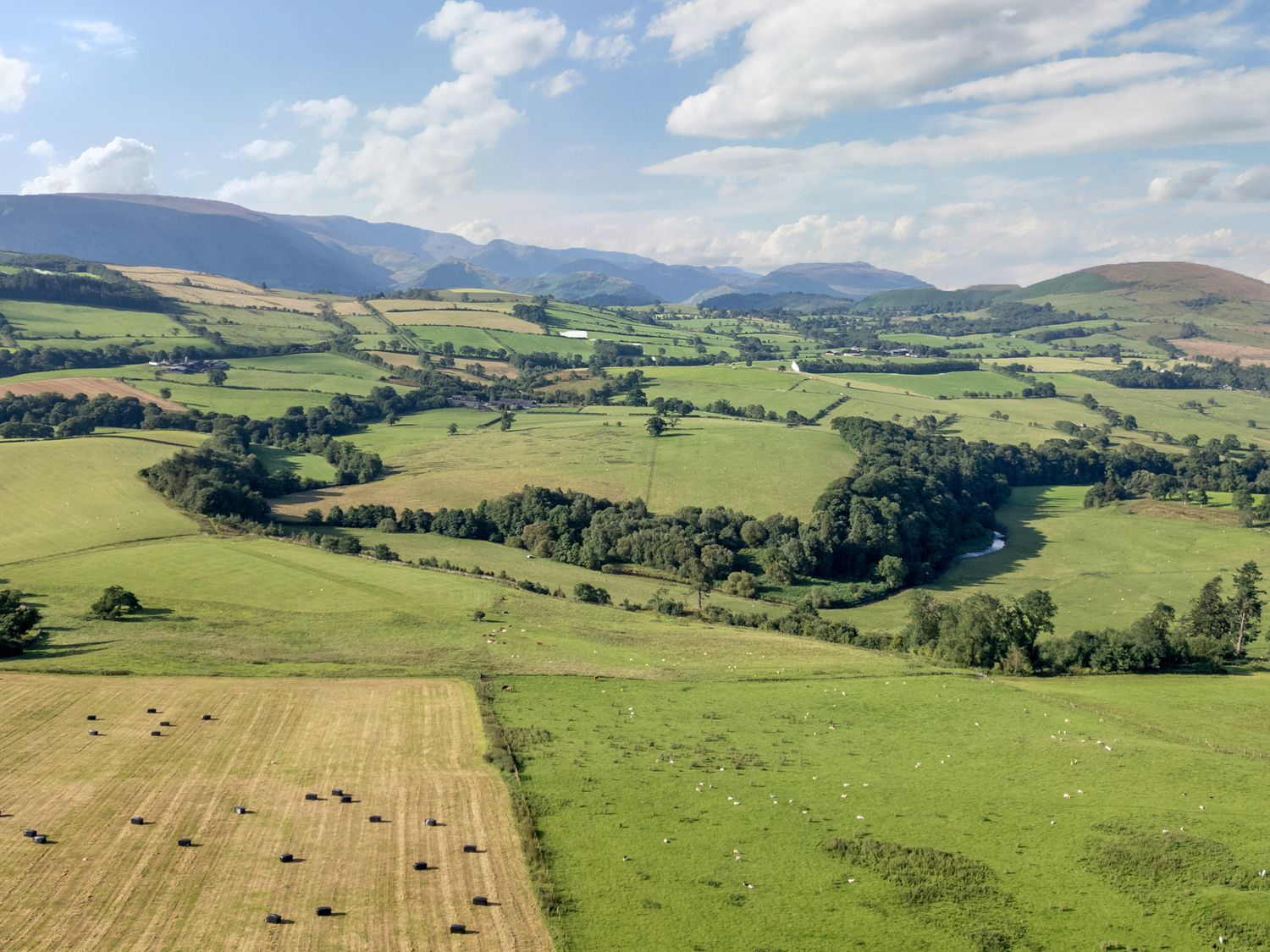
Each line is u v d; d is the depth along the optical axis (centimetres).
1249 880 4547
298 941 3822
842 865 4731
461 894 4275
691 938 4006
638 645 9419
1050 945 4038
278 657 8112
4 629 7862
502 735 6388
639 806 5362
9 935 3759
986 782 5925
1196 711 7731
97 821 4803
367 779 5522
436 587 11106
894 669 8838
